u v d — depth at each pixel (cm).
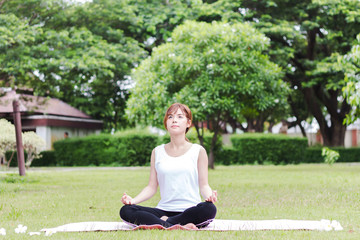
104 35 2198
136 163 2372
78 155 2430
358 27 2253
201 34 1759
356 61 970
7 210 657
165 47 1822
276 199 797
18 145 1462
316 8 2306
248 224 490
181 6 2373
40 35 1536
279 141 2452
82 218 568
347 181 1208
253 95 1800
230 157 2430
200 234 421
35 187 1084
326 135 2895
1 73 1398
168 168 478
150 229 444
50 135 2586
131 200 471
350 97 972
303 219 552
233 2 2262
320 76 2345
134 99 1819
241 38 1784
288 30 2150
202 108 1711
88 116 2927
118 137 2367
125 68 2166
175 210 475
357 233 433
